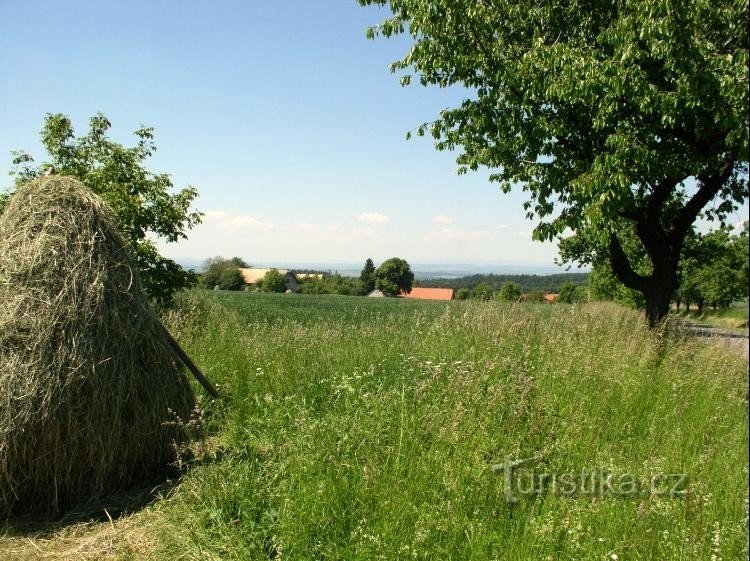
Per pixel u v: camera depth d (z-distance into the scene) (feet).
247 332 31.91
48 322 14.71
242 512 13.35
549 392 20.26
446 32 33.35
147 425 16.25
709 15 25.43
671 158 29.09
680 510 12.54
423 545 11.60
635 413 19.92
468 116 35.83
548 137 32.42
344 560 11.51
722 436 17.70
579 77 28.30
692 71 25.05
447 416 16.62
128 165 36.09
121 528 13.82
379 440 15.60
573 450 16.19
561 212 32.53
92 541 13.23
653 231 34.50
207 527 13.29
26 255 15.20
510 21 33.47
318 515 12.73
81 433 14.85
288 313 80.12
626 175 27.55
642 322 33.55
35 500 14.99
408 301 154.81
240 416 20.40
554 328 30.53
